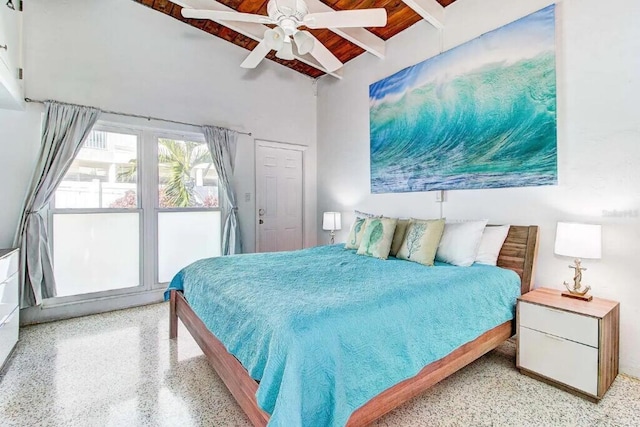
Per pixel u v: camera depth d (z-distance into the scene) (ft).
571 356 6.10
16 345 8.14
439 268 7.60
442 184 10.31
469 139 9.53
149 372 6.91
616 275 6.88
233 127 13.69
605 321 5.87
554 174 7.80
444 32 10.23
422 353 5.17
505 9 8.73
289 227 15.70
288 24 7.18
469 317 6.15
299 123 15.80
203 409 5.68
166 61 11.97
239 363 4.93
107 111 10.75
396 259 8.91
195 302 6.97
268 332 4.32
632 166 6.68
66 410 5.64
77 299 10.52
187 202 12.82
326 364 3.96
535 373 6.64
